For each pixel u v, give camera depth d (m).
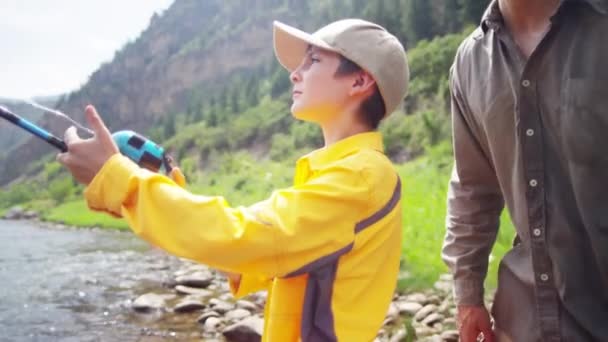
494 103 1.73
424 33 38.62
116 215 1.35
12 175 75.44
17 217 36.97
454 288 2.16
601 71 1.49
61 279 8.43
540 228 1.63
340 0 56.62
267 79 60.22
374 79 1.60
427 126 22.17
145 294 6.80
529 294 1.75
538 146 1.62
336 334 1.38
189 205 1.30
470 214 2.08
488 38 1.80
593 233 1.53
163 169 1.57
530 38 1.65
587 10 1.52
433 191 11.39
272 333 1.46
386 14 43.16
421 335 4.33
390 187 1.51
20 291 7.45
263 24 78.12
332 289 1.40
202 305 5.98
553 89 1.57
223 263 1.31
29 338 5.18
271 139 40.12
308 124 35.25
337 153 1.55
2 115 1.32
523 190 1.68
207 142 45.00
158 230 1.29
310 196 1.38
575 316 1.60
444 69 28.09
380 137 1.63
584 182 1.53
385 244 1.50
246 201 20.16
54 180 53.09
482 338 2.08
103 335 5.18
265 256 1.32
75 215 28.86
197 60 82.88
